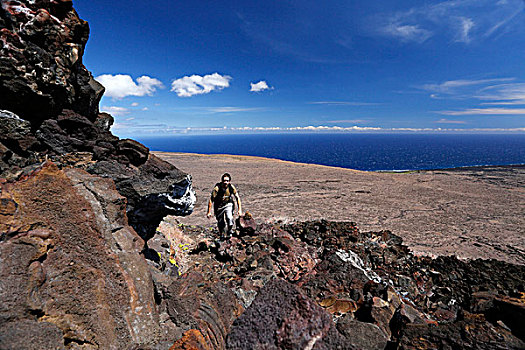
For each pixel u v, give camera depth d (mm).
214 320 2961
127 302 2551
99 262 2568
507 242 12836
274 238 7184
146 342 2459
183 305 2916
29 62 3533
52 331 1980
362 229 14312
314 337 2262
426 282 5938
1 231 2061
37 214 2361
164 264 5309
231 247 6691
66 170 2984
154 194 4570
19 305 1931
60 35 3912
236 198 7734
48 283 2209
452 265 7094
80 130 4359
